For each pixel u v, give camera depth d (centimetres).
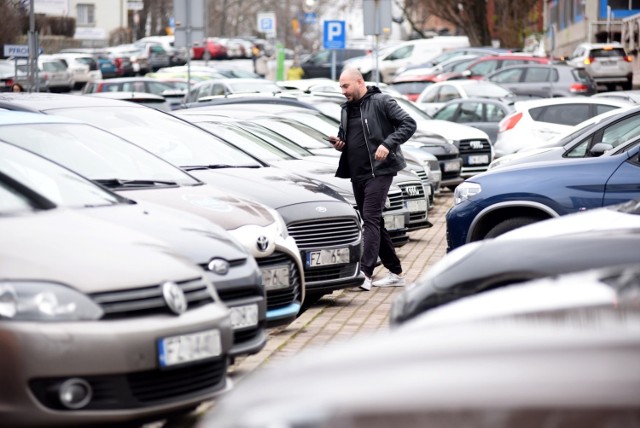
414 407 461
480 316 718
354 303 2550
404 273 3027
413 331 585
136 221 1608
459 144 5231
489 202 2583
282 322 2028
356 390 482
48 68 12550
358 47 14838
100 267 1339
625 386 452
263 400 508
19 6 9800
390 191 3178
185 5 5772
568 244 1460
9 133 2047
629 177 2477
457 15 15062
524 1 15288
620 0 12462
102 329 1277
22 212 1491
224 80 7881
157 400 1336
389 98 2706
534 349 494
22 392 1239
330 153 3391
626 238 1453
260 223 1998
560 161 2575
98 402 1277
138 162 2094
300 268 2072
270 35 15038
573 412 448
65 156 2017
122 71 14600
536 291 766
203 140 2555
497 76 8788
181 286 1404
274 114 3716
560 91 8712
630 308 588
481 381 467
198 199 1984
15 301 1262
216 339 1405
